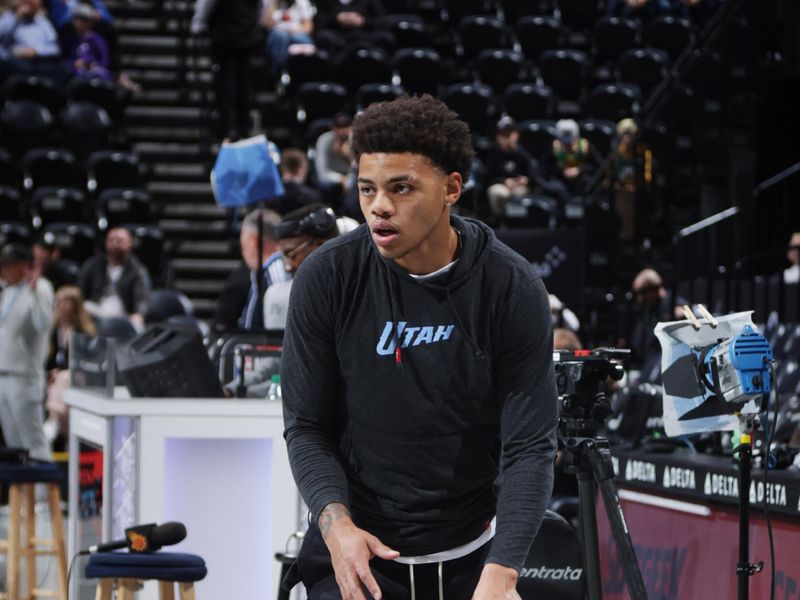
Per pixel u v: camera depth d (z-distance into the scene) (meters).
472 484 3.06
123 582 4.69
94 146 15.42
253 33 13.66
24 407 10.69
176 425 5.25
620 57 17.06
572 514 6.55
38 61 16.09
